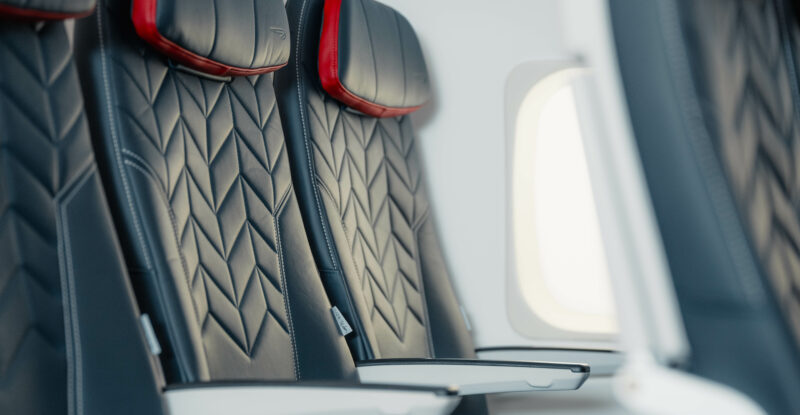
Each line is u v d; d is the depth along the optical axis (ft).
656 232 1.60
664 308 1.61
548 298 6.66
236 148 4.59
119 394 3.33
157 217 3.78
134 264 3.74
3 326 3.06
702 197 1.52
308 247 4.87
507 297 6.66
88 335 3.30
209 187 4.32
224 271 4.27
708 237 1.53
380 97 5.64
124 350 3.39
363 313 5.09
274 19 4.71
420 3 6.77
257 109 4.84
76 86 3.50
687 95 1.53
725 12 1.80
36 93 3.33
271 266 4.61
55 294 3.24
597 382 5.95
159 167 3.90
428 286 5.94
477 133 6.73
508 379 4.58
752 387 1.51
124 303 3.43
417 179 6.19
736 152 1.59
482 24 6.71
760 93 1.88
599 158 1.63
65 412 3.19
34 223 3.22
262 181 4.71
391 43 5.79
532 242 6.69
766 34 2.02
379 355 5.11
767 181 1.75
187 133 4.22
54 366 3.19
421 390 3.01
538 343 6.62
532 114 6.67
